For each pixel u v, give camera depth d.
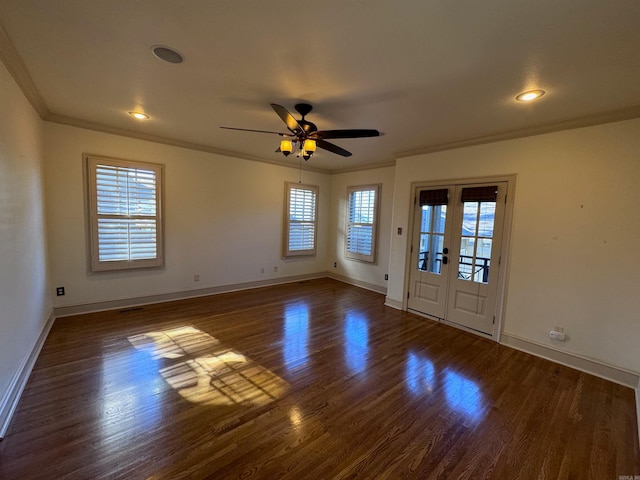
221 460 1.75
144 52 2.04
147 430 1.96
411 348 3.39
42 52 2.06
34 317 2.80
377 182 5.74
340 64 2.11
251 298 5.07
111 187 3.97
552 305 3.19
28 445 1.79
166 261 4.59
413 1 1.46
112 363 2.79
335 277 6.70
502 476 1.73
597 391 2.62
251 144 4.62
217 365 2.84
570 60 1.95
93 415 2.08
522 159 3.37
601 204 2.87
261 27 1.72
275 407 2.26
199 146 4.74
